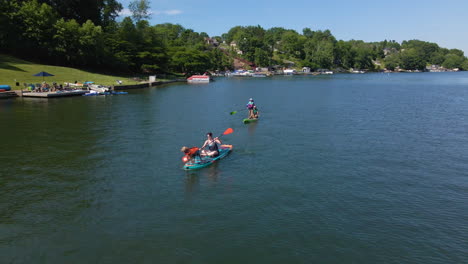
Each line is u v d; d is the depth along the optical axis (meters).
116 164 16.86
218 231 10.47
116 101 43.50
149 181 14.60
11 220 11.17
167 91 62.50
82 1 84.94
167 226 10.78
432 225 10.91
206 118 30.97
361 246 9.68
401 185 14.37
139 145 20.56
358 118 31.73
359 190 13.77
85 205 12.27
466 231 10.53
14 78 51.38
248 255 9.26
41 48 67.31
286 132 24.94
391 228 10.70
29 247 9.69
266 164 17.06
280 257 9.16
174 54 124.44
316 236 10.19
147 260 9.06
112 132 24.23
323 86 84.12
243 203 12.45
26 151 19.08
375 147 20.66
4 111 33.53
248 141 22.02
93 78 64.44
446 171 16.22
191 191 13.54
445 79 131.38
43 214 11.59
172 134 23.78
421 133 24.78
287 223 10.95
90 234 10.34
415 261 9.00
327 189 13.84
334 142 21.84
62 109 35.28
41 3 76.00
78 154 18.55
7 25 62.34
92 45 73.25
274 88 75.75
